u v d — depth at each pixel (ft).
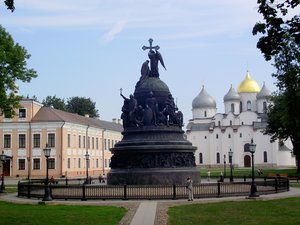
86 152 276.62
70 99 450.30
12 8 51.19
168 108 133.28
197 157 485.56
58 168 262.26
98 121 349.82
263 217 71.15
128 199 100.48
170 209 82.02
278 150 453.17
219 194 104.88
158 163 123.65
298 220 67.10
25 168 266.57
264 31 40.24
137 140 127.65
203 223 65.67
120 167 127.03
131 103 133.69
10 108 148.87
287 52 190.70
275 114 240.32
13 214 75.20
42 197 107.24
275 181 118.73
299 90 195.72
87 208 83.92
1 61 139.85
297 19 39.58
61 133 264.31
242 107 502.79
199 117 510.99
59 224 64.85
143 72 138.62
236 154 466.29
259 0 39.65
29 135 268.00
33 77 148.87
